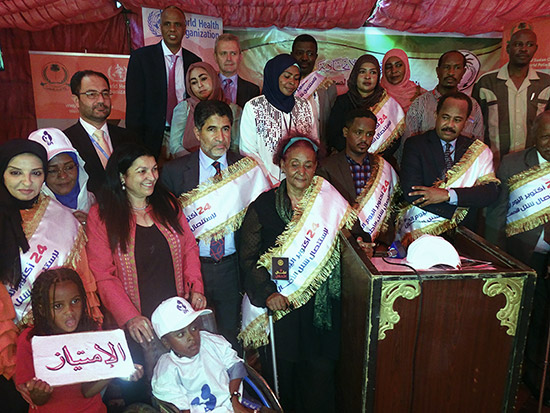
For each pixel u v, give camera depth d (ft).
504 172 10.60
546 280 10.30
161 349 8.01
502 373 7.47
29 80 17.28
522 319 7.18
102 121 10.52
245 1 16.76
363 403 7.47
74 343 6.66
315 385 9.25
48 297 6.88
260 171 10.28
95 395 7.27
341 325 8.73
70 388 6.97
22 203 7.59
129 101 13.38
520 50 14.11
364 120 9.91
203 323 8.23
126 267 8.09
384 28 19.27
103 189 8.11
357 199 10.18
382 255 8.53
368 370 7.26
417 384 7.45
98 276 7.97
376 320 7.03
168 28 13.15
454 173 10.21
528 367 10.65
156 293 8.31
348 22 17.95
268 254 8.64
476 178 10.30
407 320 7.09
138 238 8.13
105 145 10.50
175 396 7.18
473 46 19.62
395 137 13.20
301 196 8.82
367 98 12.93
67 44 17.15
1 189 7.40
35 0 15.33
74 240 7.90
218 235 9.66
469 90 20.07
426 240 7.69
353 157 10.40
